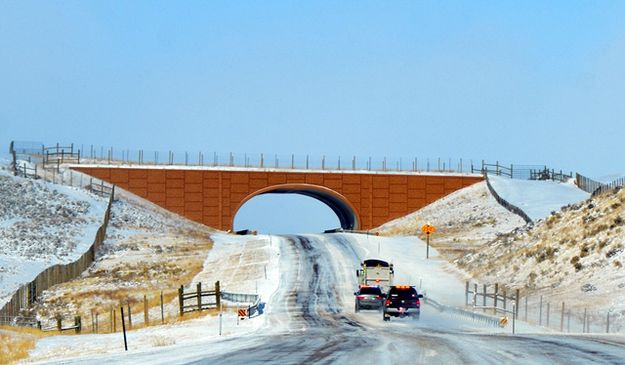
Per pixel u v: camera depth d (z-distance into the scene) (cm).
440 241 13150
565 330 5541
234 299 8412
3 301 8775
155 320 7450
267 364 3005
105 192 14850
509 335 4650
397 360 3062
